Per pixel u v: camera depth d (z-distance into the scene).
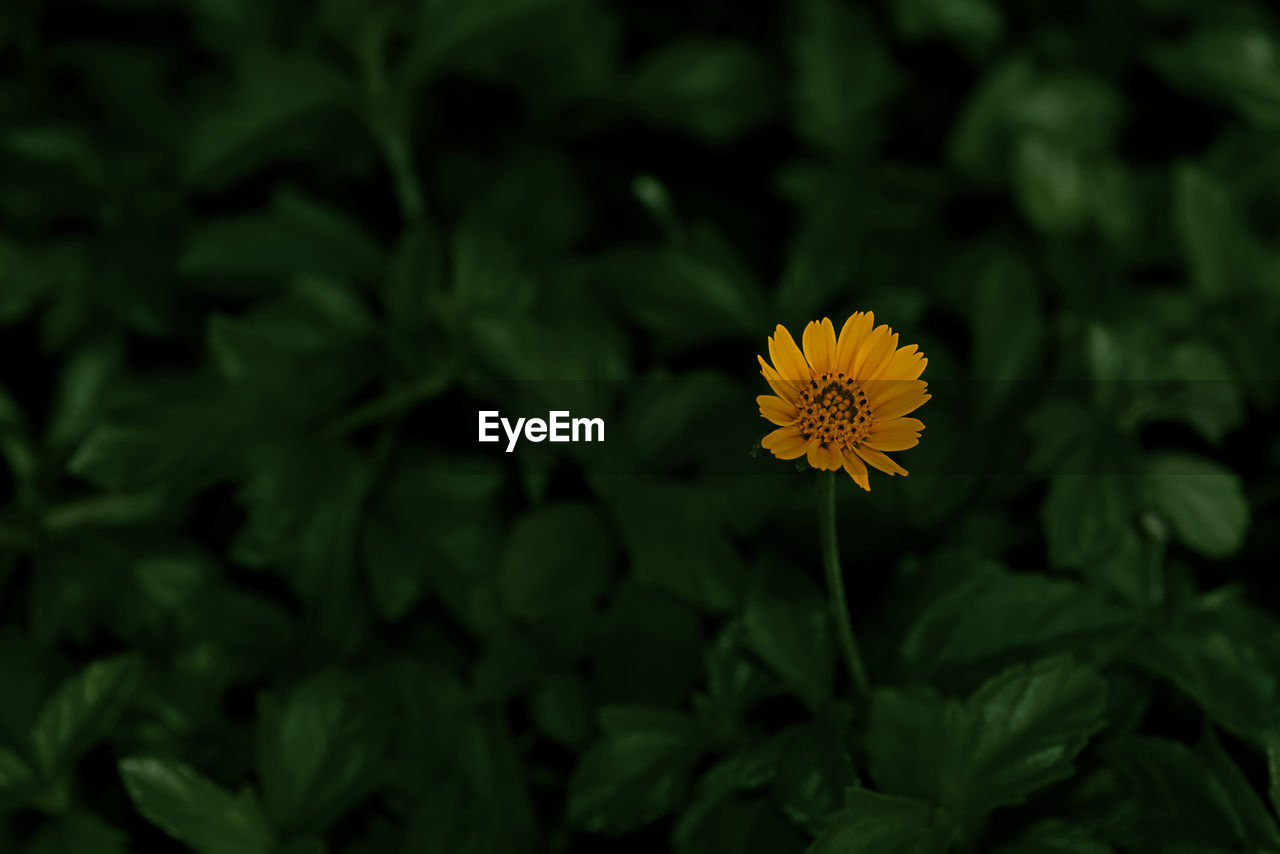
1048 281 0.84
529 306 0.77
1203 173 0.77
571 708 0.72
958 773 0.67
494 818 0.70
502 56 0.89
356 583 0.74
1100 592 0.69
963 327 0.84
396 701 0.71
